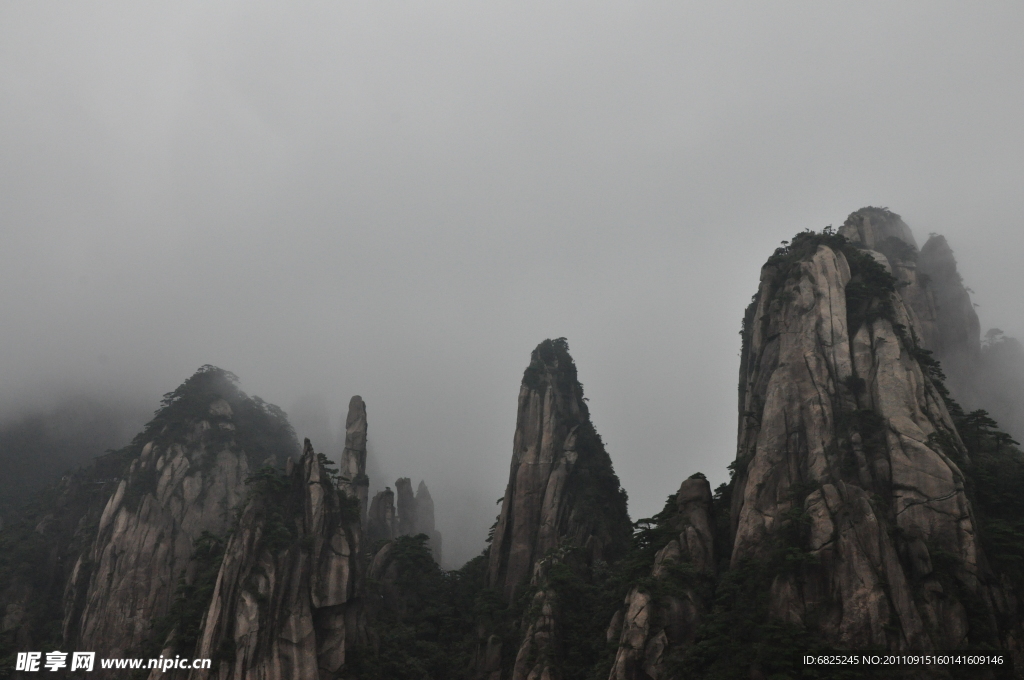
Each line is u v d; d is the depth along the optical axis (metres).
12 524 160.50
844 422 88.19
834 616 75.62
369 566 133.88
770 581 80.81
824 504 81.50
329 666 102.94
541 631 103.19
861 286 98.81
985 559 77.81
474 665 112.88
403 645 114.06
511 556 129.00
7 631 132.12
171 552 136.88
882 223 131.38
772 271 106.69
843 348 92.94
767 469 89.12
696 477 99.50
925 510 79.88
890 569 76.12
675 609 86.50
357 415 150.38
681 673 80.56
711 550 93.00
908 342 94.06
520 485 134.38
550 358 147.88
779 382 92.94
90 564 134.88
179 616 104.94
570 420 141.62
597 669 90.19
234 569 100.88
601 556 124.62
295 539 106.50
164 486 144.38
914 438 84.25
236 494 151.38
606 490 134.62
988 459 88.06
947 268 127.88
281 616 100.50
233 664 94.75
